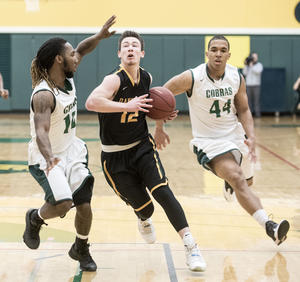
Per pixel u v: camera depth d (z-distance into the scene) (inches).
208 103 313.9
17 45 1205.7
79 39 1201.4
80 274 261.7
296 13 1221.7
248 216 380.2
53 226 345.7
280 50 1229.7
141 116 277.4
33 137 256.5
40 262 278.8
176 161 623.2
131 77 271.6
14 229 338.6
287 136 868.6
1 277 256.5
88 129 930.1
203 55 1222.9
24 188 467.2
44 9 1197.1
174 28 1214.9
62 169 255.3
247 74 1192.8
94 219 366.0
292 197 445.1
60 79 251.8
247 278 256.7
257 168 583.5
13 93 1220.5
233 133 323.0
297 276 259.9
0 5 1197.1
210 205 412.8
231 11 1217.4
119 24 1205.1
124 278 256.5
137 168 275.9
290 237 329.7
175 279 255.0
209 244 313.6
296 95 1238.3
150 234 294.8
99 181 498.3
